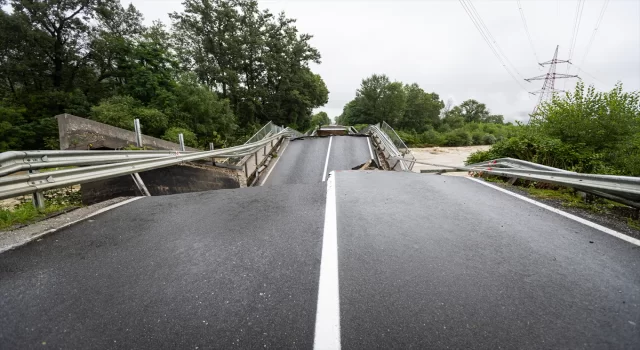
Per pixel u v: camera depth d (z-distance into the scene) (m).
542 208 4.29
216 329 1.74
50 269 2.47
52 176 4.16
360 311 1.88
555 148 8.89
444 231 3.35
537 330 1.69
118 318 1.84
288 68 42.78
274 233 3.30
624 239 3.07
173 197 5.14
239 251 2.83
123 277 2.35
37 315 1.85
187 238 3.18
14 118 22.28
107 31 30.70
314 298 2.03
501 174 6.82
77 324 1.78
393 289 2.13
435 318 1.81
